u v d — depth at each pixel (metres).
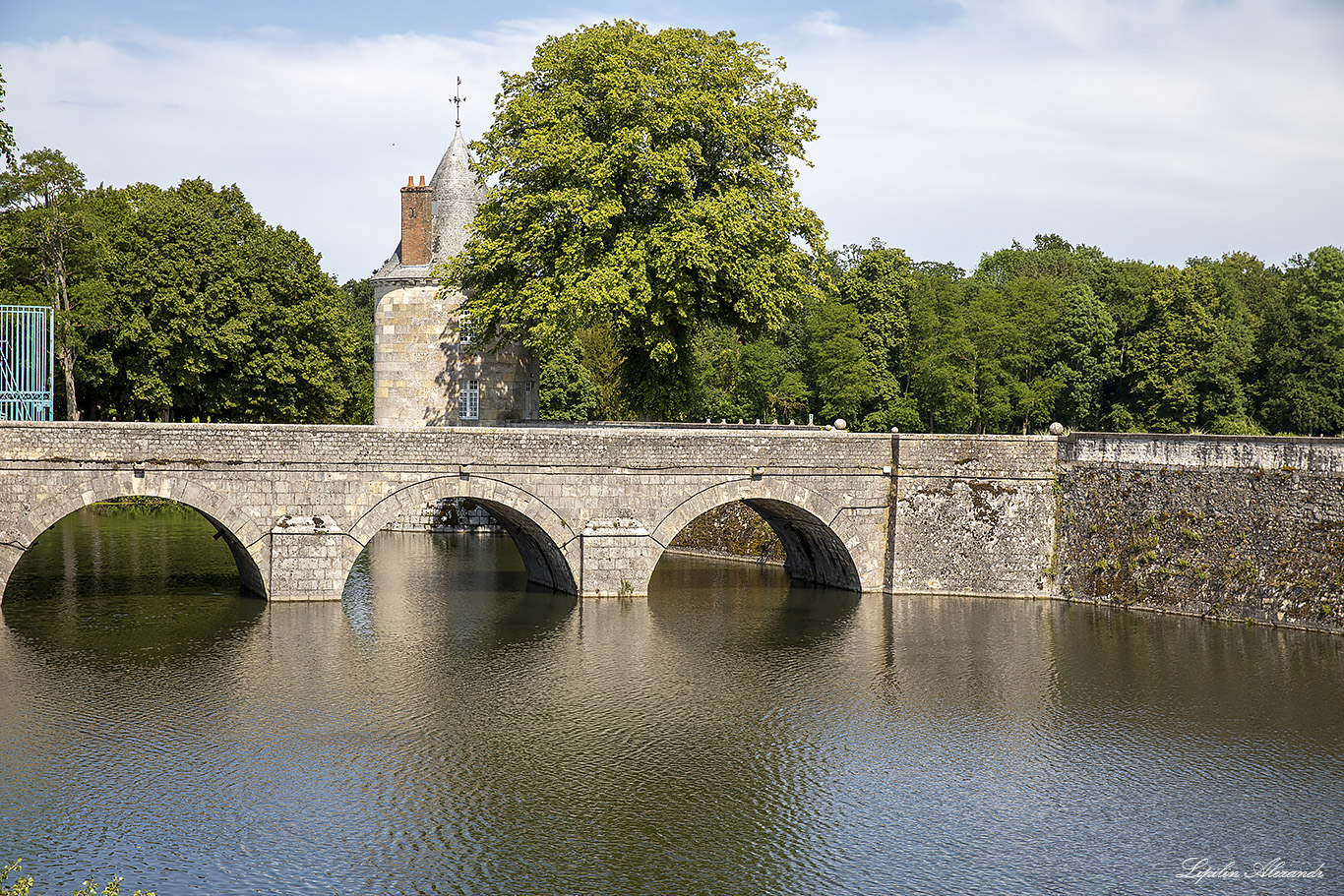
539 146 36.66
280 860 18.02
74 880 17.22
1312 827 19.62
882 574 37.56
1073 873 18.02
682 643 30.59
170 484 31.20
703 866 18.03
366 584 38.38
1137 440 35.34
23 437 29.91
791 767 22.03
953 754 22.77
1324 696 25.95
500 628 31.72
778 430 40.34
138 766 21.39
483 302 39.56
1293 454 31.84
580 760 22.14
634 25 38.78
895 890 17.41
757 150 39.84
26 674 26.53
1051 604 35.66
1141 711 25.22
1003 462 37.03
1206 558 33.47
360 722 23.97
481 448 33.47
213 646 29.06
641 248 36.53
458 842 18.69
